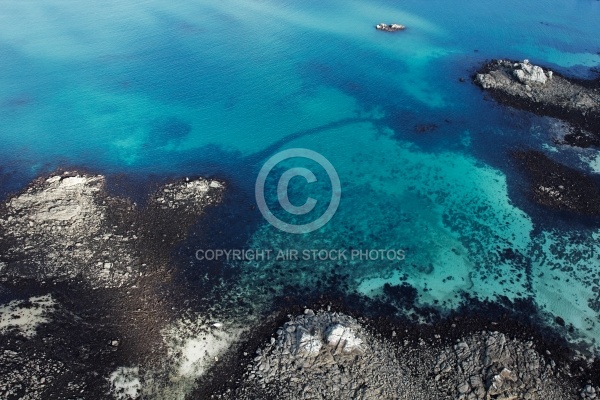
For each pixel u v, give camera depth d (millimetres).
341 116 55000
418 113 55656
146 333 30984
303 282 35406
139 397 27797
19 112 52906
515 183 45062
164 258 36656
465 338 31344
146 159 47125
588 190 43812
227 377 29031
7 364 26812
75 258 35562
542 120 53969
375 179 45719
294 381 27953
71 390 26641
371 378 28234
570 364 30203
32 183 43000
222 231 39469
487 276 36094
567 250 38156
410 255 37750
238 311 33125
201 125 52562
